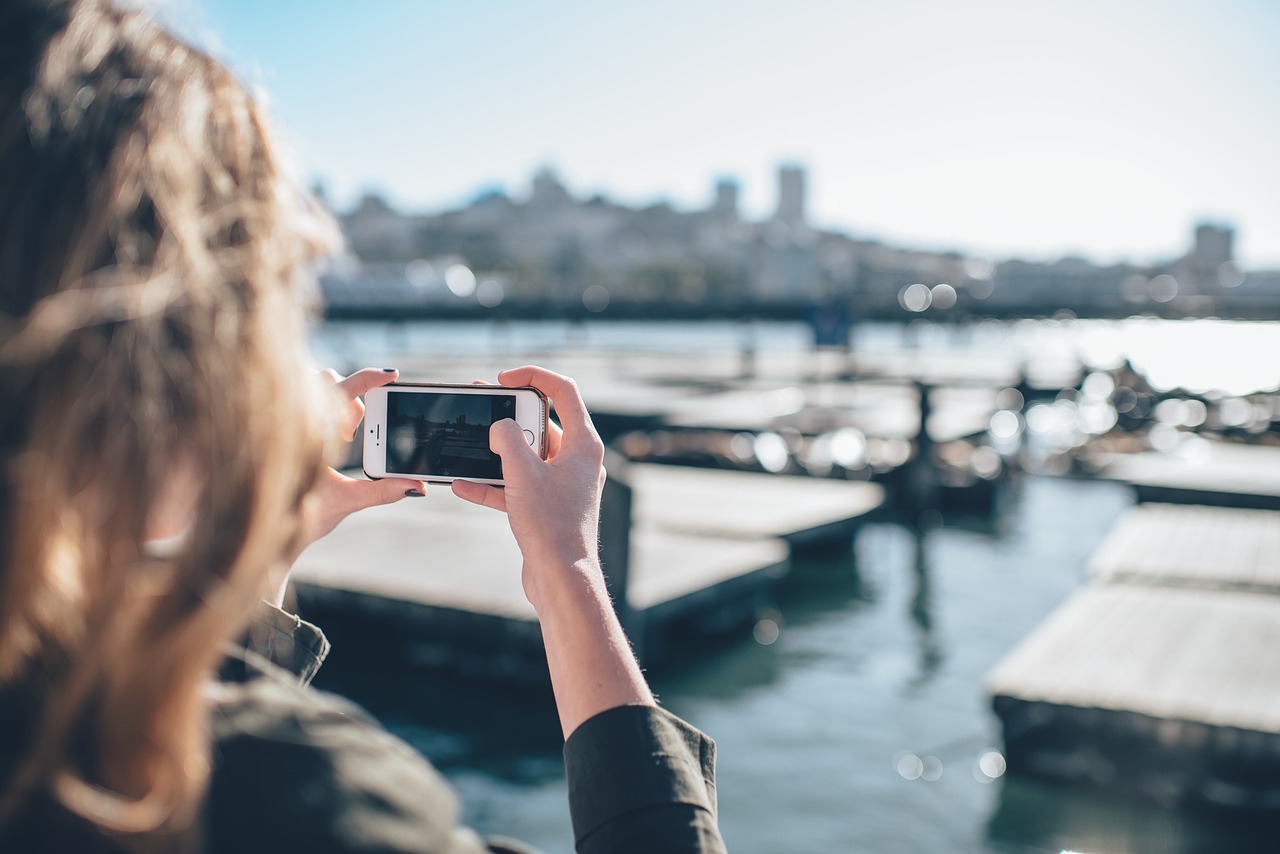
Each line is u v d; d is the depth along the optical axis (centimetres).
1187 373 3756
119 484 49
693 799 75
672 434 2161
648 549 1081
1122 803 617
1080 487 2056
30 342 47
